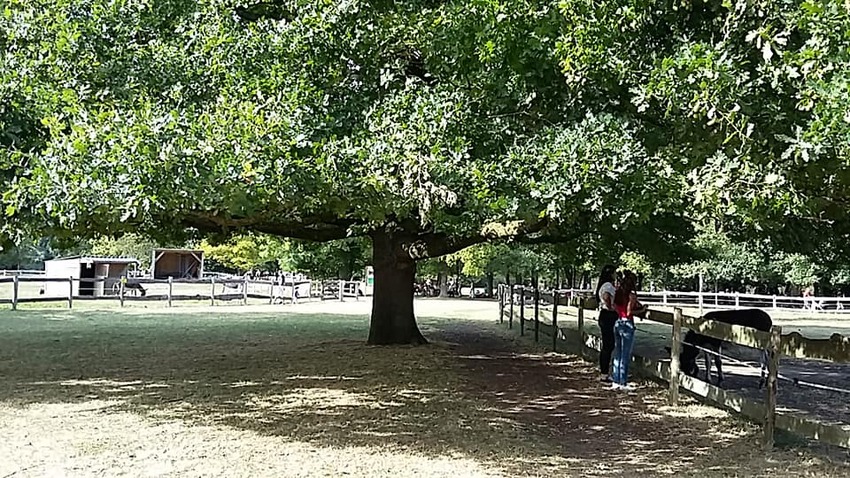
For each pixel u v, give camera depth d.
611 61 6.42
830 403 9.95
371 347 14.35
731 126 5.58
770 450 7.09
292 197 6.57
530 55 6.83
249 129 6.07
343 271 41.81
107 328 18.48
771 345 7.26
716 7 6.30
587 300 13.20
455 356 13.42
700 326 8.77
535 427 7.94
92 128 5.94
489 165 6.76
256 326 19.64
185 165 5.90
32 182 5.90
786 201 5.55
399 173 6.58
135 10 7.62
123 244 51.75
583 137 6.50
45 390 9.64
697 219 9.38
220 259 46.75
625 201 6.68
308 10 7.92
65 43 6.85
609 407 9.06
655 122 6.92
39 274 38.72
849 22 4.45
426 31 7.69
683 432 7.83
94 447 6.75
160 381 10.41
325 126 7.16
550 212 6.55
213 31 7.80
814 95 4.73
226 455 6.52
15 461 6.25
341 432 7.46
